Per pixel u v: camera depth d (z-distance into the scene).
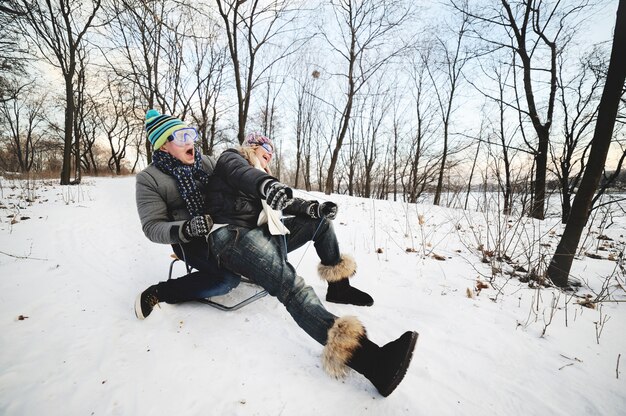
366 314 1.84
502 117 10.38
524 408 1.14
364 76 12.03
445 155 13.80
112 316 1.66
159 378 1.21
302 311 1.32
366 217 5.91
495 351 1.49
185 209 1.65
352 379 1.27
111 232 3.77
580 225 2.46
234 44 8.42
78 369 1.23
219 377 1.23
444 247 3.77
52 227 3.87
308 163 27.72
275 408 1.09
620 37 2.17
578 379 1.31
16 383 1.14
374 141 24.22
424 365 1.37
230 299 1.92
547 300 2.16
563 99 8.55
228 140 17.42
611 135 2.29
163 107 12.14
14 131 26.22
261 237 1.43
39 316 1.64
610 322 1.83
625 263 3.15
